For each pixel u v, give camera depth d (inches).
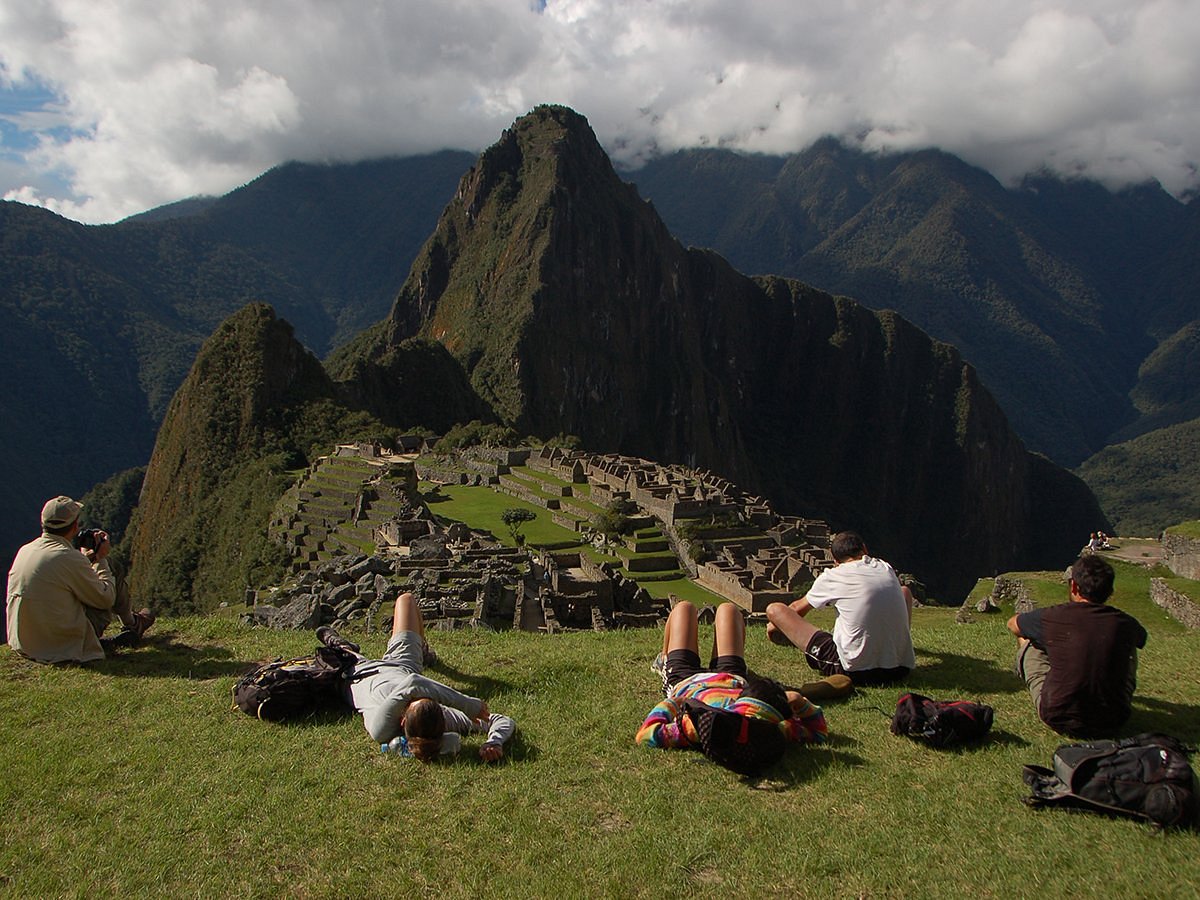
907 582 2370.8
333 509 2623.0
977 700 376.5
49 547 430.9
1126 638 323.6
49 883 250.1
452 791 296.4
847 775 303.0
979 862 248.1
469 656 449.4
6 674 415.5
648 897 237.8
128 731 353.1
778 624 418.6
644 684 399.5
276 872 254.4
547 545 2610.7
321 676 368.8
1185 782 263.3
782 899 236.1
